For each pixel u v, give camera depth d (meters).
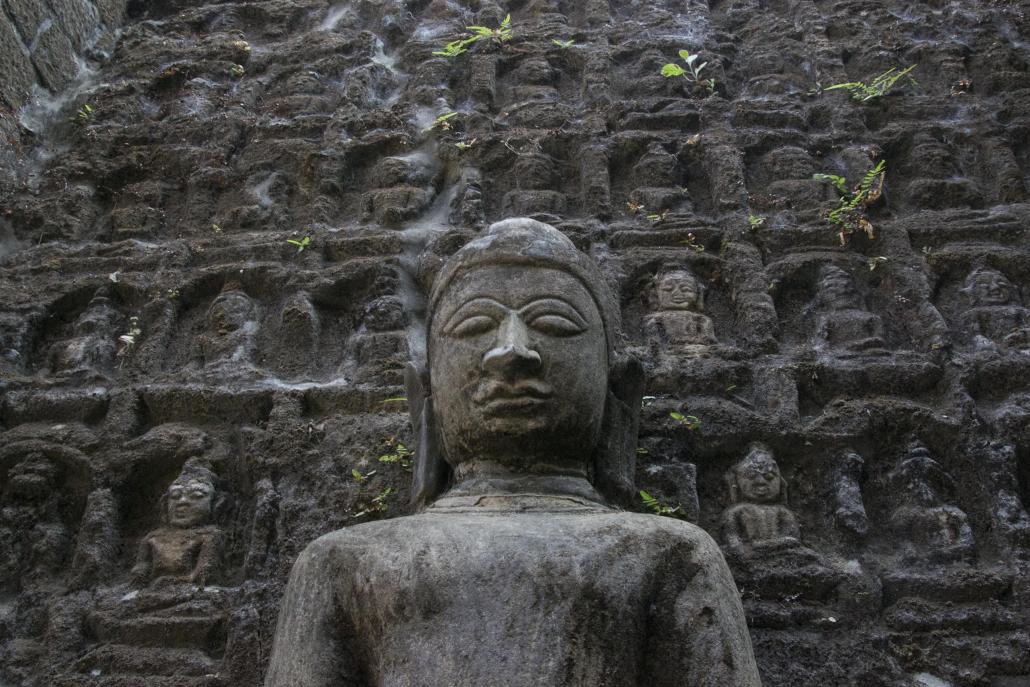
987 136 5.78
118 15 7.51
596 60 6.61
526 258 3.48
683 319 4.78
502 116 6.25
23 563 4.12
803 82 6.46
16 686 3.61
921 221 5.23
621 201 5.63
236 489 4.30
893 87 6.23
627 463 3.57
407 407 4.40
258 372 4.68
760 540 3.89
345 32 7.25
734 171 5.59
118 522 4.21
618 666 2.71
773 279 4.99
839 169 5.71
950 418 4.25
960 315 4.79
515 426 3.25
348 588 2.91
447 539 2.89
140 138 6.32
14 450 4.41
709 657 2.80
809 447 4.23
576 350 3.37
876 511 4.09
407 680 2.67
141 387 4.62
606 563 2.83
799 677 3.43
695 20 7.04
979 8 6.92
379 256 5.22
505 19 7.09
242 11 7.60
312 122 6.27
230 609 3.78
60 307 5.20
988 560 3.85
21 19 6.51
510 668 2.63
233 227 5.60
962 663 3.49
